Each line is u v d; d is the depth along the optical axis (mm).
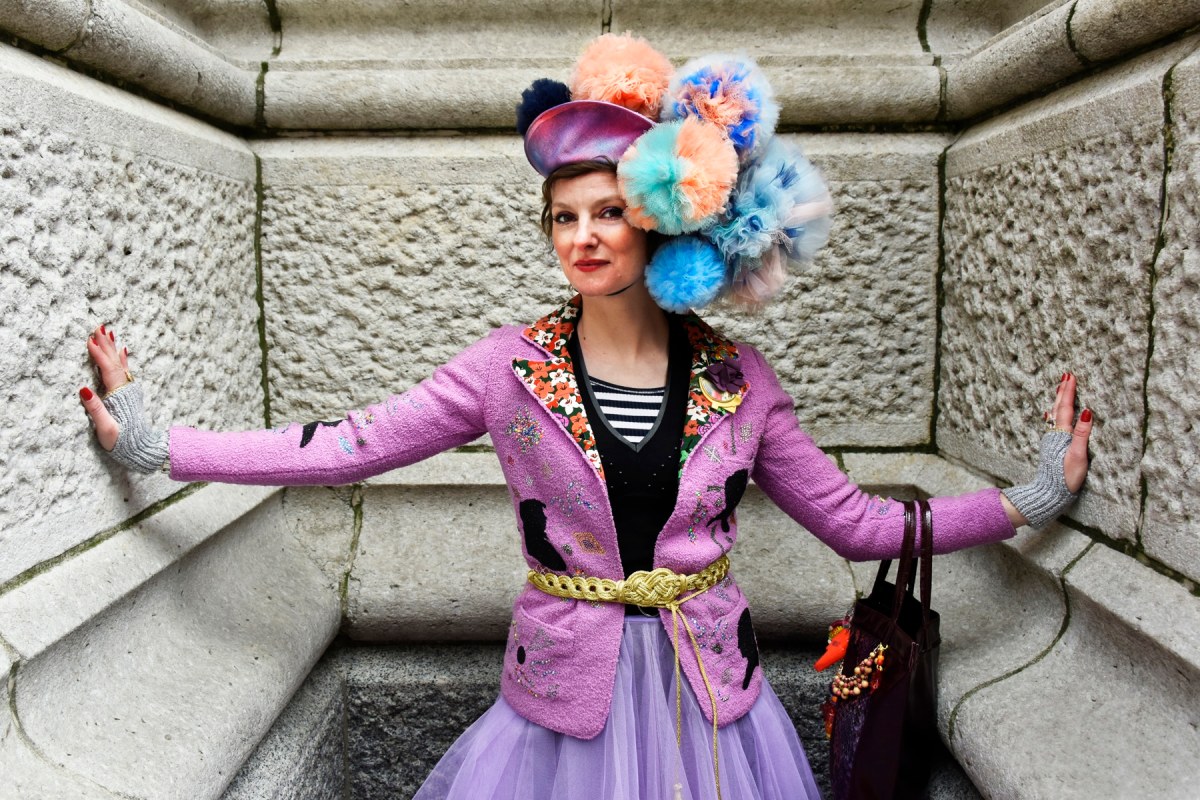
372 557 1807
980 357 1682
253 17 1850
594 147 1140
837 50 1854
